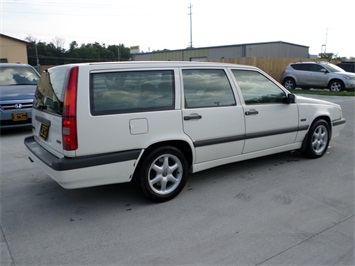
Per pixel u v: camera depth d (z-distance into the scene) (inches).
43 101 151.3
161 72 144.9
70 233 122.4
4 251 111.0
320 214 134.2
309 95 580.4
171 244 113.7
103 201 150.8
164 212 138.4
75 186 126.8
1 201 152.5
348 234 118.3
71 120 123.1
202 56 1229.1
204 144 155.9
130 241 116.1
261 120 177.2
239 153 172.6
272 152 189.0
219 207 141.9
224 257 105.5
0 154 233.1
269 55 1179.9
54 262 104.6
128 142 134.2
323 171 186.2
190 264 102.3
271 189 160.9
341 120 228.2
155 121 139.7
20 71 348.8
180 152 149.4
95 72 129.3
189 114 149.2
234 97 167.3
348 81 617.9
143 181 141.3
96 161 127.3
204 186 165.9
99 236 120.0
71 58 2738.7
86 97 125.6
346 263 101.8
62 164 122.6
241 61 752.3
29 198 155.6
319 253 107.0
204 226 125.6
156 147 143.9
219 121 159.8
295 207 140.9
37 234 122.1
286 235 118.0
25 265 103.2
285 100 188.2
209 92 159.0
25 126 300.7
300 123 197.0
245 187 163.8
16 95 292.8
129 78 136.6
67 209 143.2
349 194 154.1
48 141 144.1
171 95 146.2
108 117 129.0
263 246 111.3
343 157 213.9
